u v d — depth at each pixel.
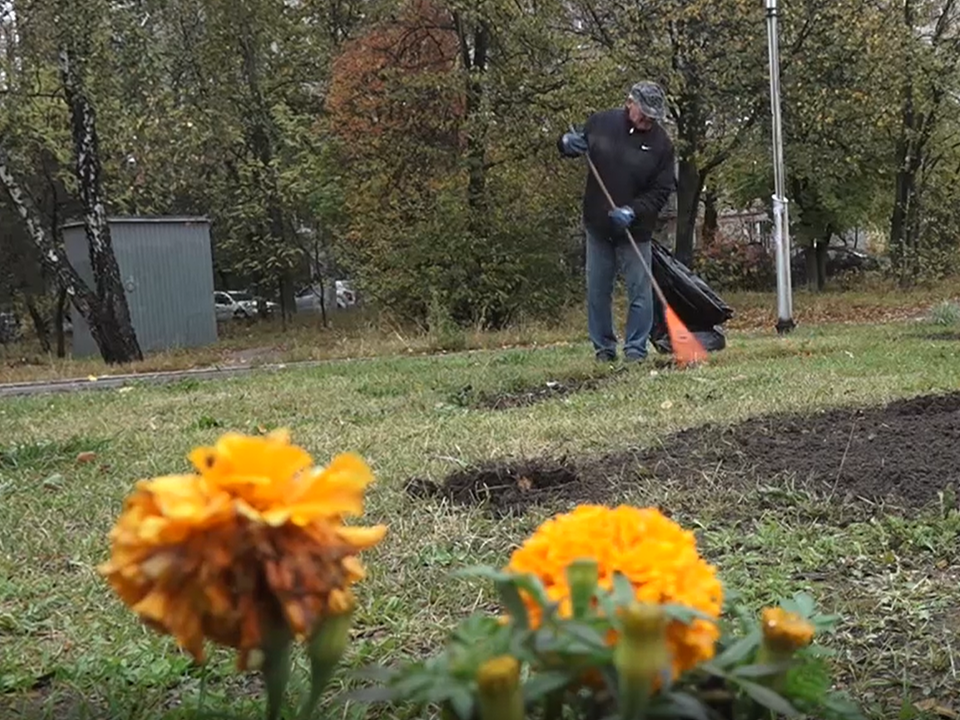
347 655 2.43
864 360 8.26
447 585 2.95
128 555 1.01
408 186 17.48
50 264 14.59
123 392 8.59
